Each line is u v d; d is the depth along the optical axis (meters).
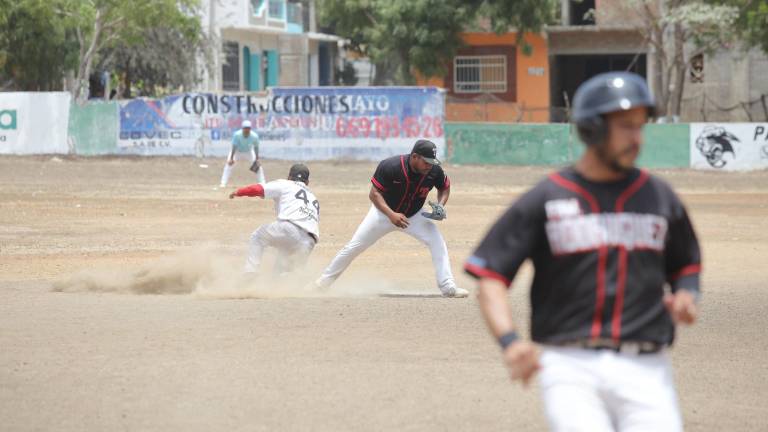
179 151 51.28
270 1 75.94
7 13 54.06
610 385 5.36
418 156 14.99
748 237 25.41
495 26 64.69
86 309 14.19
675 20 52.91
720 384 10.19
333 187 39.25
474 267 5.50
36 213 29.38
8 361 10.94
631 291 5.43
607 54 69.50
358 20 69.00
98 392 9.71
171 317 13.49
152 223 27.47
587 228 5.43
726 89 64.25
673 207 5.58
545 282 5.55
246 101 50.88
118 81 64.19
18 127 50.94
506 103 65.25
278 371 10.50
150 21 53.03
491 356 11.26
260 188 16.47
